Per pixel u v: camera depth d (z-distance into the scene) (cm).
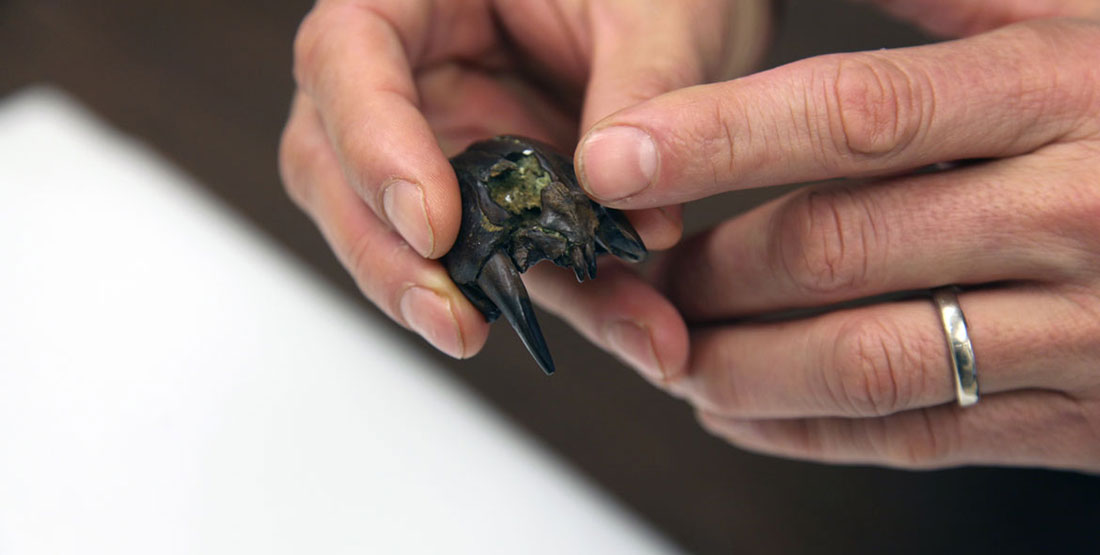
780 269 31
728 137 28
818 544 35
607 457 37
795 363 31
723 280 32
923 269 29
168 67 50
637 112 28
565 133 38
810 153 28
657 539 36
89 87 48
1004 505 36
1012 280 30
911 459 32
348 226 32
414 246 29
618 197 28
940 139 28
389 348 40
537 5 35
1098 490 36
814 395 31
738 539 35
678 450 37
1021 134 29
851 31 46
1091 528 35
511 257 28
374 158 30
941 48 29
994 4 36
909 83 28
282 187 44
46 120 46
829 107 28
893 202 29
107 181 44
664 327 32
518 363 40
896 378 30
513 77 38
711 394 33
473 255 28
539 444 38
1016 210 29
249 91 48
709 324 34
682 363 32
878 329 30
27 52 51
